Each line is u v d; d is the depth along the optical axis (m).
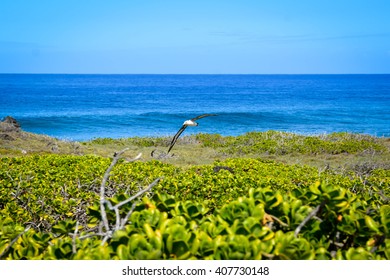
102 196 3.25
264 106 89.00
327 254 2.94
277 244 2.82
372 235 3.10
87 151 21.98
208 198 8.52
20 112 70.75
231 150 22.98
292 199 3.43
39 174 9.73
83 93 133.88
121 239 2.90
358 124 57.91
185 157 21.28
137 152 22.84
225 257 2.71
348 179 10.87
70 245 3.10
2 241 3.41
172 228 2.80
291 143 23.59
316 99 111.69
